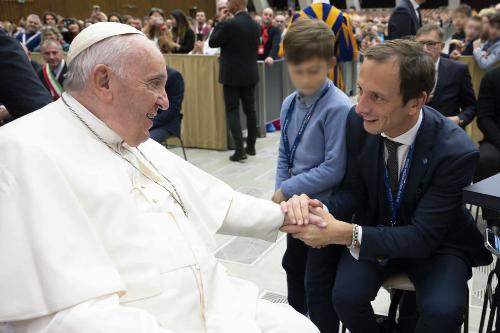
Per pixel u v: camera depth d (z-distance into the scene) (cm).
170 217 135
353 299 162
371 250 158
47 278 106
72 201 115
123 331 104
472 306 244
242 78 489
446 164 154
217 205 161
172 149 566
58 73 388
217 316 134
